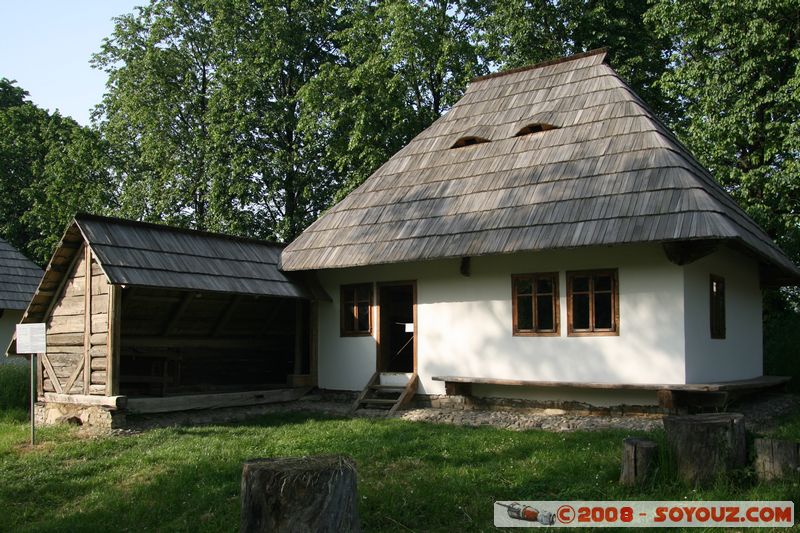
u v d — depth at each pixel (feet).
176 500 24.85
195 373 46.19
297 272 47.75
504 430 33.65
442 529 21.17
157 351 42.27
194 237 44.04
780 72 57.88
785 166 56.24
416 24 72.18
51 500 26.23
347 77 72.90
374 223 45.14
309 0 81.76
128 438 34.22
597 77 46.26
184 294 41.47
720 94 56.49
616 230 34.40
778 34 55.16
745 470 22.33
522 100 48.83
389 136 71.31
